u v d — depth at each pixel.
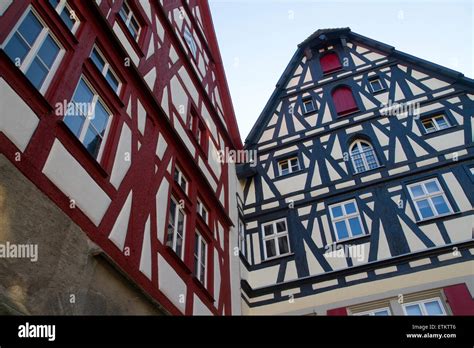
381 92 12.46
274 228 10.58
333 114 12.49
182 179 8.00
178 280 6.41
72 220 4.49
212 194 8.81
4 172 3.80
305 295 8.98
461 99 11.16
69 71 5.17
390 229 9.26
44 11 5.05
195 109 9.77
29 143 4.23
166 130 7.57
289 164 11.98
